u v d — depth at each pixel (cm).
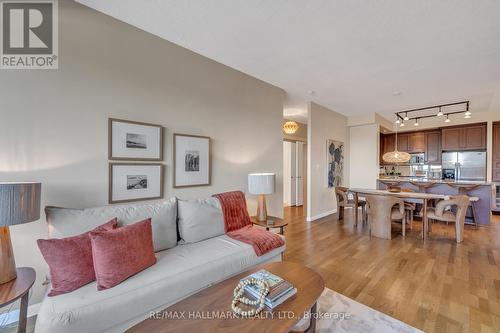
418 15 218
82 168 210
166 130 267
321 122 546
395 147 771
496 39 257
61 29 200
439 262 291
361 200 568
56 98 198
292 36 257
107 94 224
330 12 216
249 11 217
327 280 246
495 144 588
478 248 341
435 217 382
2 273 145
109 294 144
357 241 372
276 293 136
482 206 484
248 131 360
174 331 113
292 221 511
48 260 146
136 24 238
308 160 512
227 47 282
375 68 336
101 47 220
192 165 289
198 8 213
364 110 585
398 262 291
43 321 126
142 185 246
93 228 185
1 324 177
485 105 527
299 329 171
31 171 187
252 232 260
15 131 181
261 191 307
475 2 200
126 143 235
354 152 659
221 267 196
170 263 184
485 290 226
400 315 189
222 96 324
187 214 239
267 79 379
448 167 669
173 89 272
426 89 420
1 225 136
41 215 191
